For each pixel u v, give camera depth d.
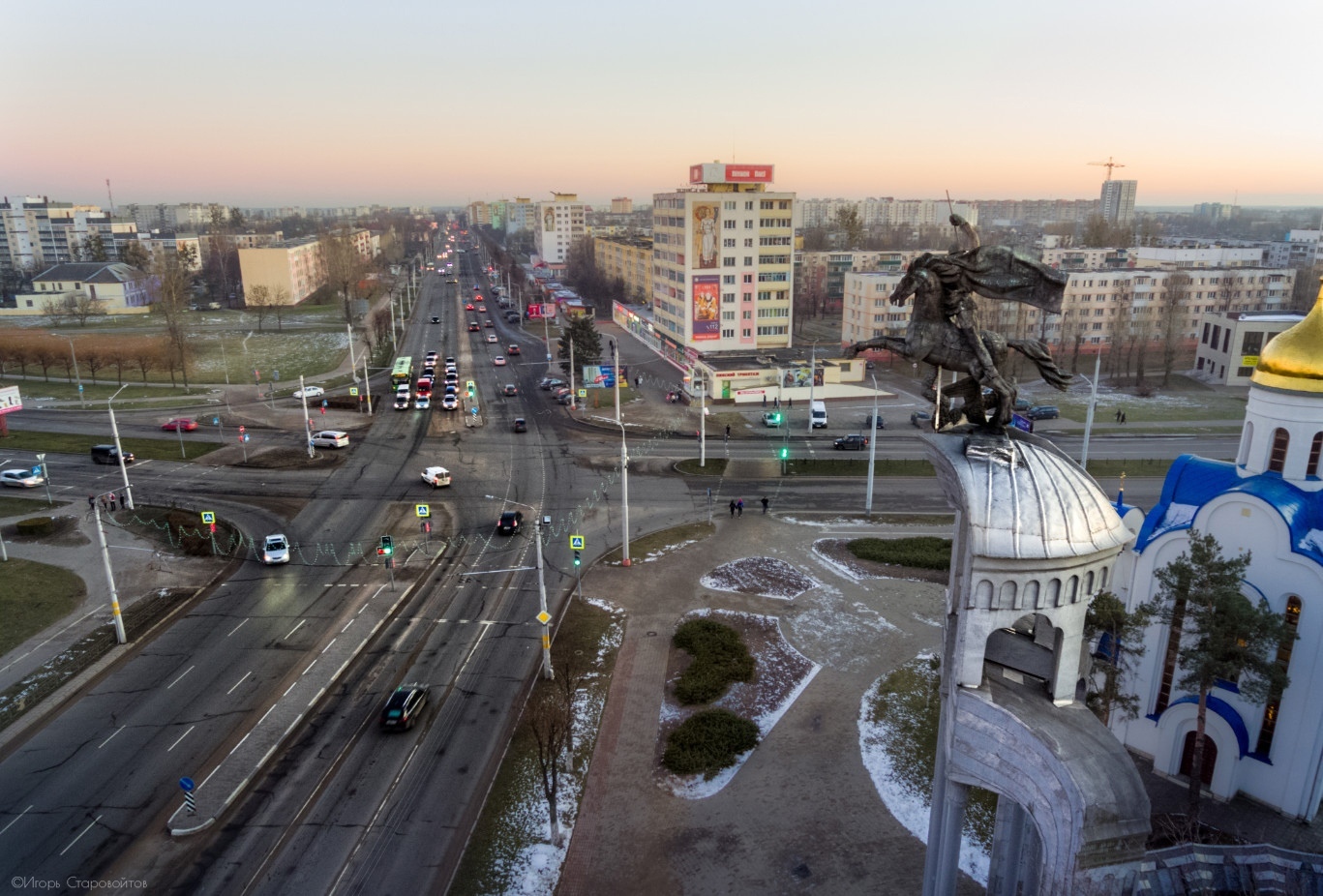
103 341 124.38
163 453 73.88
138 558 52.31
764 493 65.75
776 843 28.97
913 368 113.69
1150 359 119.19
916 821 30.11
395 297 190.12
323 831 29.36
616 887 27.00
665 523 59.31
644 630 44.16
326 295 185.25
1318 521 28.66
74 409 89.19
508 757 33.59
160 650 41.44
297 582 49.41
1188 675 28.98
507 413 90.62
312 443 73.69
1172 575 27.94
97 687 38.12
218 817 29.86
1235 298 123.31
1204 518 30.12
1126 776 14.46
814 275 170.25
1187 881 24.58
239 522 58.62
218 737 34.44
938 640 43.12
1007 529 14.88
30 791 31.08
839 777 32.53
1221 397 96.50
